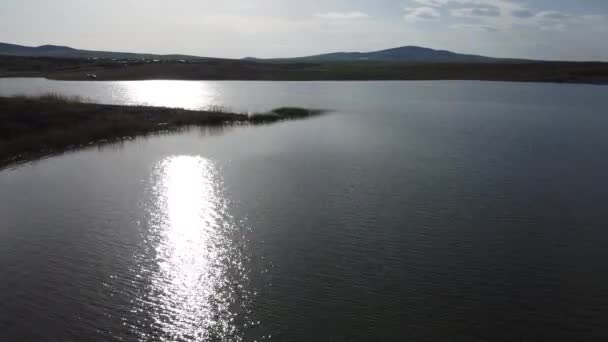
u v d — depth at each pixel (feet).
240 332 44.93
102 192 84.33
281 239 64.28
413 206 76.02
